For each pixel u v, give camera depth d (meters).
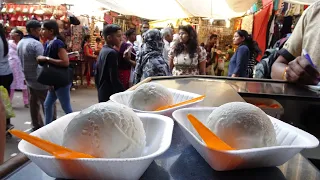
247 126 0.39
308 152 0.63
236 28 5.09
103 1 4.22
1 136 0.78
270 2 3.14
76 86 4.66
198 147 0.39
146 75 1.97
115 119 0.37
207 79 1.26
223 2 3.64
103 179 0.33
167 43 2.87
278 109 0.88
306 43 1.16
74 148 0.36
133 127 0.39
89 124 0.36
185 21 5.52
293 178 0.38
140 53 2.06
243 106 0.42
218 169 0.38
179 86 1.04
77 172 0.33
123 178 0.33
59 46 2.04
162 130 0.44
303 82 1.09
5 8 4.18
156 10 4.52
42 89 2.33
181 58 2.28
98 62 2.00
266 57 1.71
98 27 5.32
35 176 0.36
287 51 1.27
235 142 0.39
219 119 0.41
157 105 0.57
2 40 2.21
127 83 2.46
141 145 0.39
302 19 1.20
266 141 0.39
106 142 0.35
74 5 4.53
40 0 4.41
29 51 2.22
